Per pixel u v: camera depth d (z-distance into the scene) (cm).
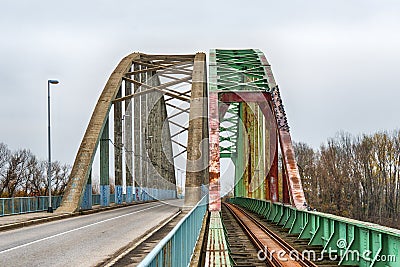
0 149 7312
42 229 2175
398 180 6556
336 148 7388
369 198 6694
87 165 3334
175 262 841
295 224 2314
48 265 1250
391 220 6094
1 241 1747
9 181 7281
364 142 6956
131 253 1445
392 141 6700
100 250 1516
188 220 1206
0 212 2689
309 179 8069
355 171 6988
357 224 1355
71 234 1961
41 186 7794
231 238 2248
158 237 1822
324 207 7206
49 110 3228
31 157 7650
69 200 3170
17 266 1234
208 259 1209
